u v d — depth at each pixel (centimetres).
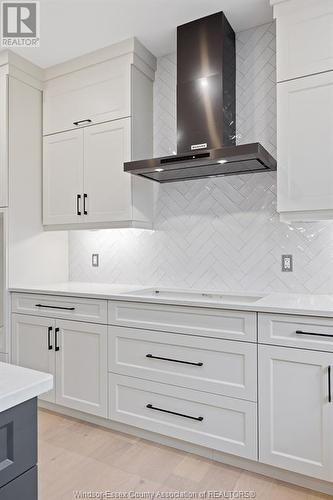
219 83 222
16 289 263
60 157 284
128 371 216
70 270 321
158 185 274
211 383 189
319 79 192
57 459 195
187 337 197
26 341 261
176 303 199
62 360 244
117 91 257
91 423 237
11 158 270
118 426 227
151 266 278
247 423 180
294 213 199
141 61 261
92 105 268
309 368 166
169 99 273
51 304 250
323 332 163
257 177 240
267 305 176
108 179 260
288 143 199
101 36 246
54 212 287
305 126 195
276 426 173
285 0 199
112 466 189
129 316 218
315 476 164
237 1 213
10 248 270
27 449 74
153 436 214
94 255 308
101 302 228
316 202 192
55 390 247
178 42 236
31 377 77
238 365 183
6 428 70
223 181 250
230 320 185
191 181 262
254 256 239
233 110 240
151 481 176
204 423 192
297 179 197
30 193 286
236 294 237
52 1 209
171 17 227
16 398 69
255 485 174
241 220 244
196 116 227
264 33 238
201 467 188
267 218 236
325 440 162
